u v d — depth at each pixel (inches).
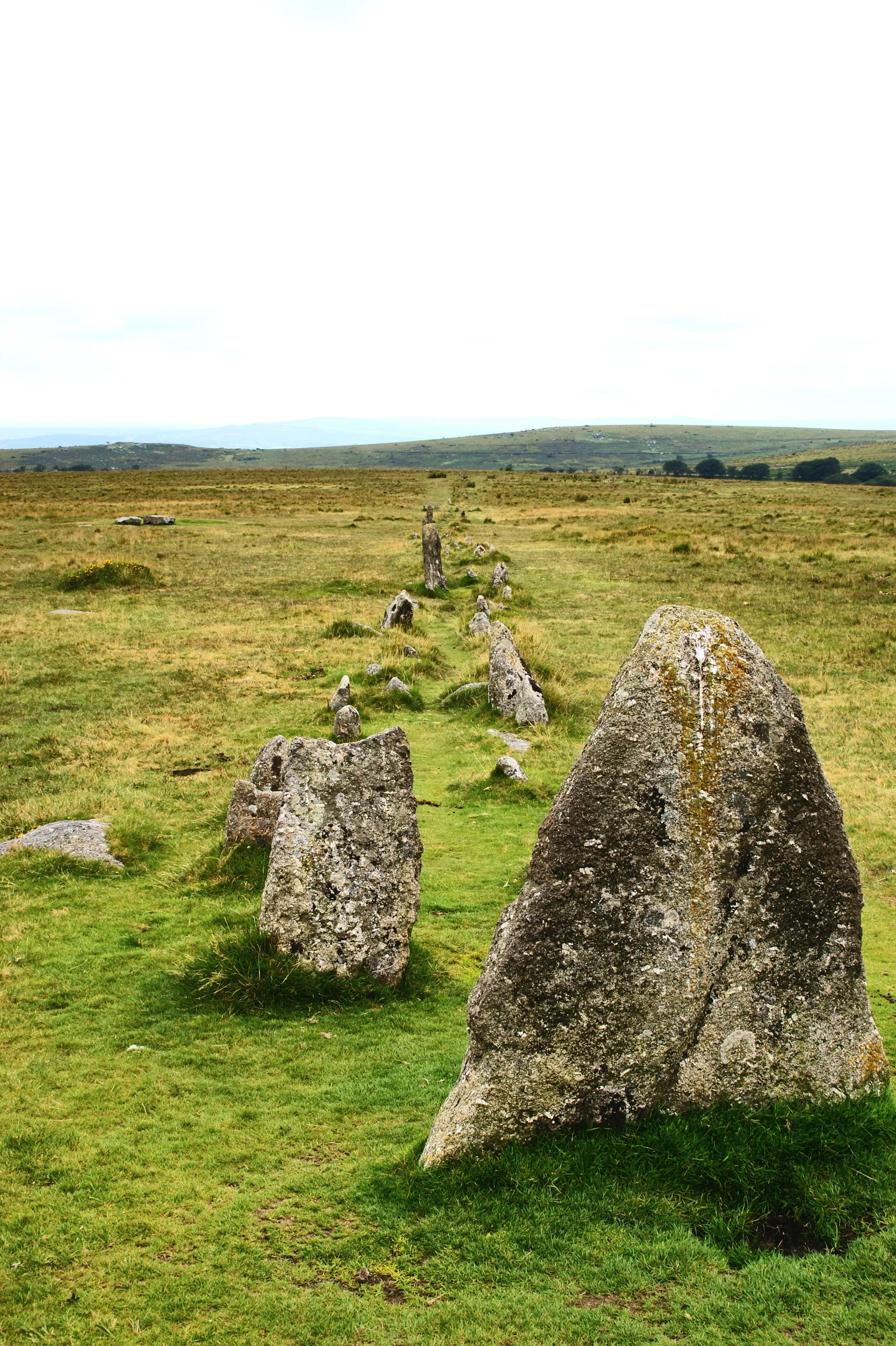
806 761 225.0
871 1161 209.6
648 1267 188.4
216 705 765.9
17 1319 177.9
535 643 938.7
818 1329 173.5
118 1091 265.6
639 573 1462.8
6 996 323.0
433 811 550.0
